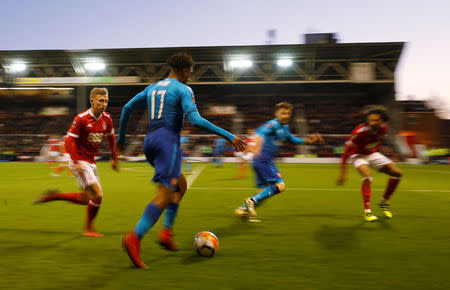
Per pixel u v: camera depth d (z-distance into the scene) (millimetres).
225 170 14641
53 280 2283
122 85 29844
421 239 3461
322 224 4234
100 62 28812
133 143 26578
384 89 28797
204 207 5539
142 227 2439
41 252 2951
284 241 3371
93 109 3539
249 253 2945
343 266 2605
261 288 2160
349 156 4613
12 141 26828
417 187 8578
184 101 2531
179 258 2779
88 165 3584
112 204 5848
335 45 25750
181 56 2789
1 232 3740
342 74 27875
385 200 4656
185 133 25594
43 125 30312
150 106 2678
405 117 27688
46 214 4828
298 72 28344
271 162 4488
